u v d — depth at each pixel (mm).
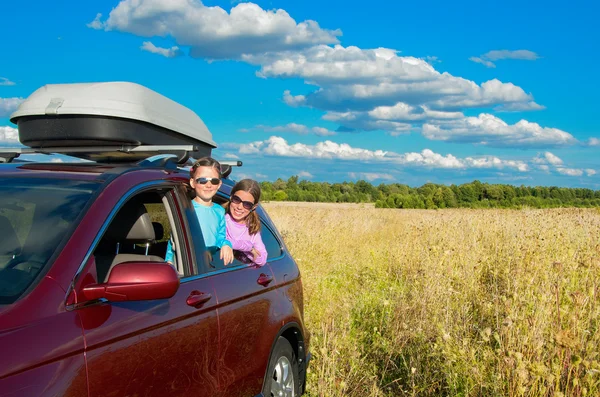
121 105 3629
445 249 9047
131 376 2525
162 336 2744
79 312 2367
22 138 3809
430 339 5637
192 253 3289
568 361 4336
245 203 3811
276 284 4203
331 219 20141
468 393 4559
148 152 3691
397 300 7078
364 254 12859
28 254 2486
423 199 72375
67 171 3070
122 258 3113
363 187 119438
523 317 5043
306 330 4730
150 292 2467
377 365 5617
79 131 3586
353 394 4887
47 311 2260
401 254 10680
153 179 3189
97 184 2883
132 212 3258
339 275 10258
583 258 7562
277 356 4129
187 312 2973
